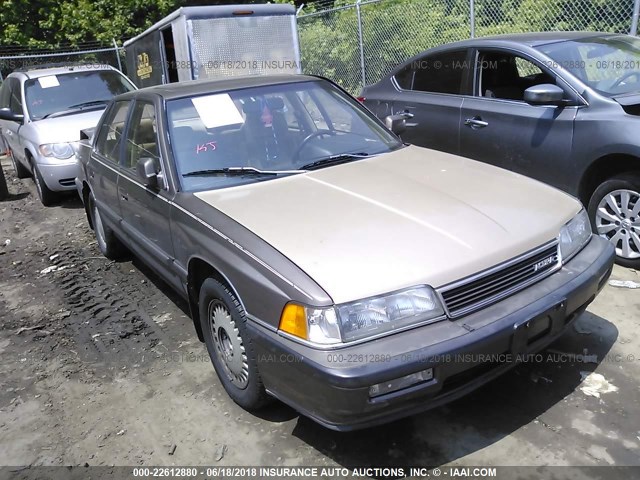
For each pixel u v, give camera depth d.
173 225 3.38
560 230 2.90
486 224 2.77
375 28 11.16
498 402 3.03
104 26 17.28
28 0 17.20
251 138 3.68
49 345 4.09
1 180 8.51
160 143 3.58
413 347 2.35
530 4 8.79
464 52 5.51
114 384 3.53
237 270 2.72
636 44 5.17
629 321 3.65
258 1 18.03
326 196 3.11
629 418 2.81
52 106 8.19
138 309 4.53
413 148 4.02
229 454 2.84
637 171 4.18
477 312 2.55
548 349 3.42
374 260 2.51
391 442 2.82
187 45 9.01
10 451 3.01
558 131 4.57
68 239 6.51
